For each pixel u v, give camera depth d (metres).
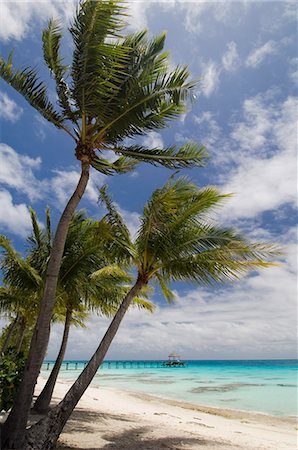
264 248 8.12
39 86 7.97
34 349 6.76
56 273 7.27
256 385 36.66
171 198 8.38
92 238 10.60
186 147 8.87
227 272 8.52
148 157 8.71
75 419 11.24
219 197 8.73
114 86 7.43
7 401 7.55
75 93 7.69
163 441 9.26
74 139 8.19
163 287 9.91
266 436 11.72
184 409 18.55
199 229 9.06
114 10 6.87
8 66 7.66
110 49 7.16
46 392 11.46
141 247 9.12
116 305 13.42
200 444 9.27
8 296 13.12
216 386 35.03
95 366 7.44
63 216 7.60
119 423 11.53
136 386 34.25
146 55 7.98
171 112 8.41
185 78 7.75
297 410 19.88
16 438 6.19
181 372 71.75
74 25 7.42
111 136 8.36
